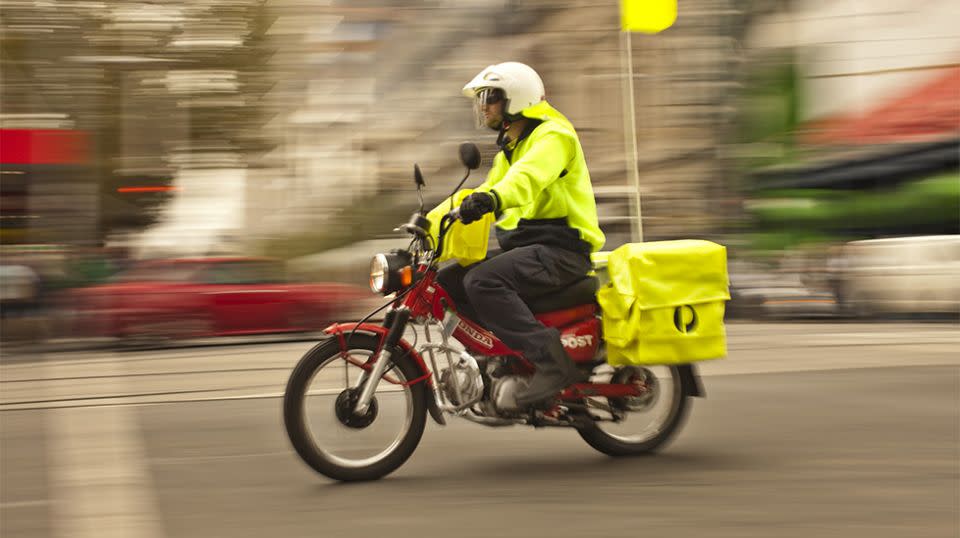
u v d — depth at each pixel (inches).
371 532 228.8
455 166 1877.5
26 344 818.8
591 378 307.9
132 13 1103.0
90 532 232.1
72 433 363.9
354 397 276.1
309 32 1302.9
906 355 600.1
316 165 1405.0
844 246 968.9
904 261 908.6
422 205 289.6
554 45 1813.5
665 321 292.7
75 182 919.0
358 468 279.0
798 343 684.7
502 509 248.5
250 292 778.2
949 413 387.5
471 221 274.5
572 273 294.8
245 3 1222.9
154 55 1128.8
